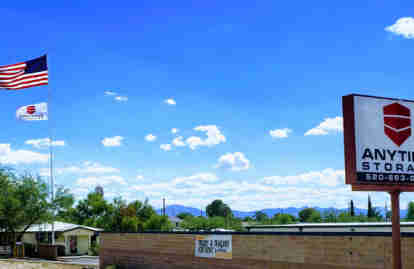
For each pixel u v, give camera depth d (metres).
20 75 42.06
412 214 74.19
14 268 37.28
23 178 55.50
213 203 174.38
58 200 55.69
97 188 103.56
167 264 31.73
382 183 15.44
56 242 59.25
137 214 92.12
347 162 15.45
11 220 53.47
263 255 24.97
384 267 19.14
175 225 101.12
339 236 21.12
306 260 22.56
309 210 109.38
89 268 37.97
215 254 28.06
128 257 35.44
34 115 45.22
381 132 15.65
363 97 15.57
